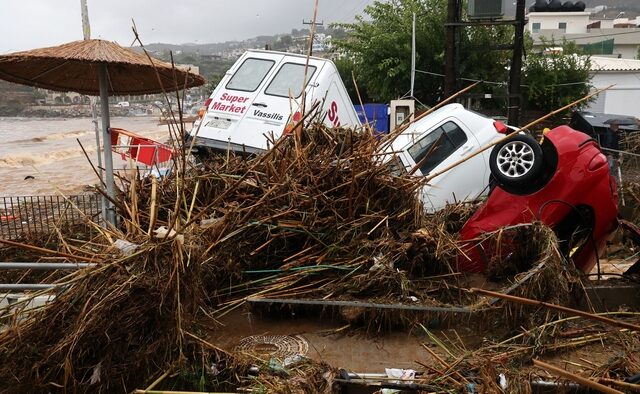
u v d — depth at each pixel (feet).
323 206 15.62
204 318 13.52
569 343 11.96
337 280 14.57
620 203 28.22
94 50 15.94
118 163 37.86
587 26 191.52
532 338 11.89
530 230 14.43
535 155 14.94
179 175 16.60
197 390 10.77
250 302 13.83
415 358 12.05
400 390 10.50
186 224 11.78
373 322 13.15
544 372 10.91
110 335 10.28
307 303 13.41
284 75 27.35
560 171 14.98
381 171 16.33
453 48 45.83
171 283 10.78
